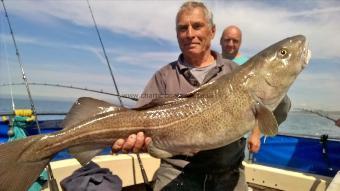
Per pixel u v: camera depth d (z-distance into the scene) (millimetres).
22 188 785
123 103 1043
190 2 971
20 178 788
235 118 863
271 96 907
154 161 1399
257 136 1070
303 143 1485
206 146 860
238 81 884
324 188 1271
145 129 847
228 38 1736
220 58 1012
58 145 813
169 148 870
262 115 872
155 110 864
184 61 1021
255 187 1435
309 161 1467
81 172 1106
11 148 791
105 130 835
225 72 990
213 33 1018
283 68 905
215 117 857
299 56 922
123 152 861
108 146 858
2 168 778
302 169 1480
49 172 1118
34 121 1455
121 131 840
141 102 1006
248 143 1082
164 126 853
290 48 917
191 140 859
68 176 1141
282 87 914
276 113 991
